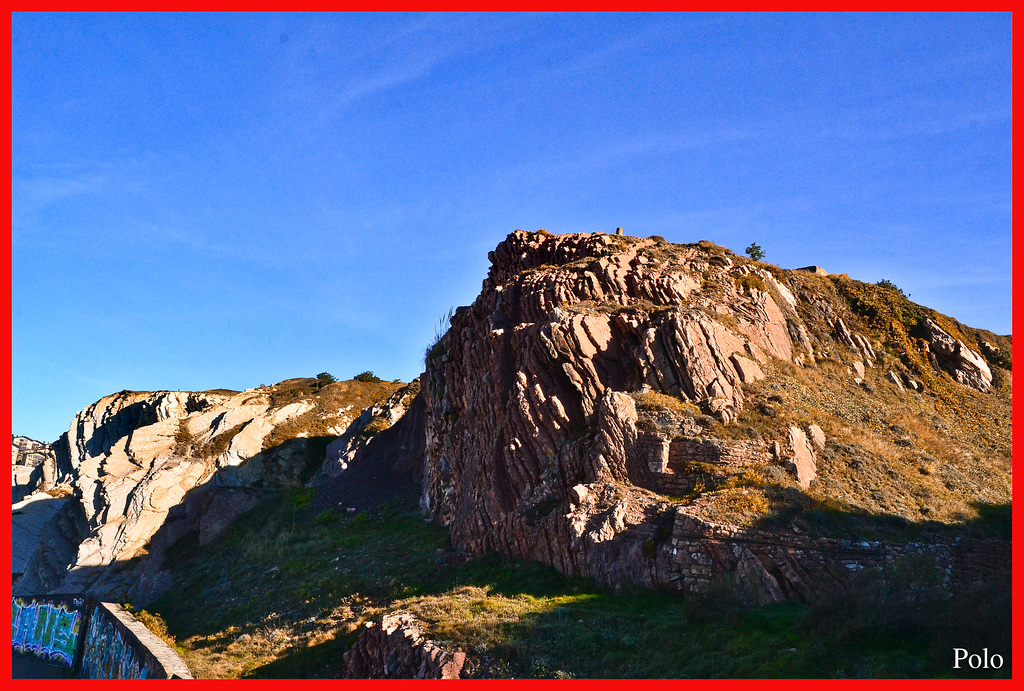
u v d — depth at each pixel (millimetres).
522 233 61156
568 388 38000
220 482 70812
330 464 68875
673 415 34688
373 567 40656
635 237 60531
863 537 28672
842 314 54719
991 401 49656
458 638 25047
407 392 76812
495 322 46500
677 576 27484
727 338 41844
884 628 21109
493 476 38656
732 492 30375
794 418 36938
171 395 86625
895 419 42250
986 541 29969
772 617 24250
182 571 55906
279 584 43500
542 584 30531
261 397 89062
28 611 55906
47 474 90875
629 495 31531
